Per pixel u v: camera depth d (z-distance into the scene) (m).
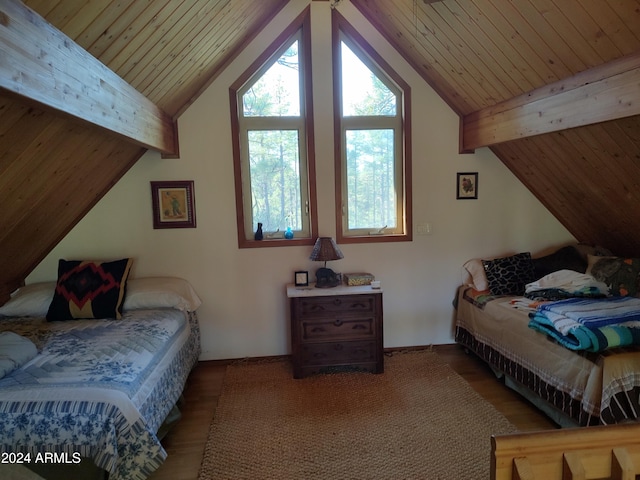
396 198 3.67
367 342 3.20
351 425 2.52
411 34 3.07
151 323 2.71
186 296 3.25
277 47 3.31
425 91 3.50
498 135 3.03
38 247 3.11
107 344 2.32
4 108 1.61
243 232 3.45
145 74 2.33
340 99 3.47
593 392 2.17
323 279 3.28
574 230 3.79
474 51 2.69
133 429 1.75
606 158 2.75
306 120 3.44
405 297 3.69
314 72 3.38
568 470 0.98
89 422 1.67
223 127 3.33
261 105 3.46
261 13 3.10
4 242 2.66
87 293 2.86
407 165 3.55
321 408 2.73
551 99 2.46
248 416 2.65
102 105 1.90
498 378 3.13
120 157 3.02
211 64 3.07
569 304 2.60
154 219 3.34
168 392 2.43
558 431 1.00
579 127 2.44
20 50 1.27
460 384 3.04
